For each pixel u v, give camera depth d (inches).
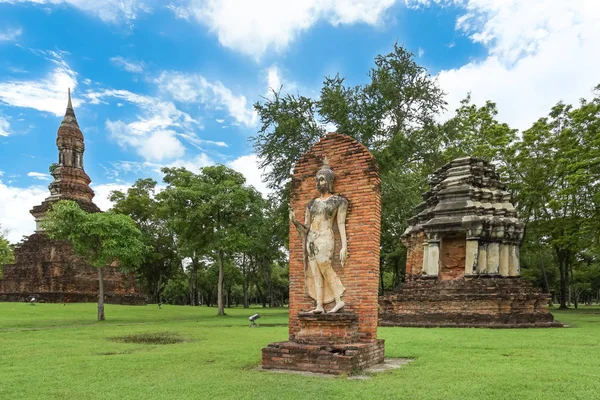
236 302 3708.2
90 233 1112.8
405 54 1267.2
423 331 765.3
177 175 1713.8
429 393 297.1
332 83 1263.5
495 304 867.4
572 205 1414.9
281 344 407.2
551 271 2217.0
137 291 2053.4
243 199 1462.8
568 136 1414.9
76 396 302.5
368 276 420.5
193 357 474.3
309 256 438.0
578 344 564.7
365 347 393.7
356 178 445.4
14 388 328.8
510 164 1585.9
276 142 1255.5
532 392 300.2
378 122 1219.9
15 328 872.3
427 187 1621.6
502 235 961.5
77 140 2153.1
